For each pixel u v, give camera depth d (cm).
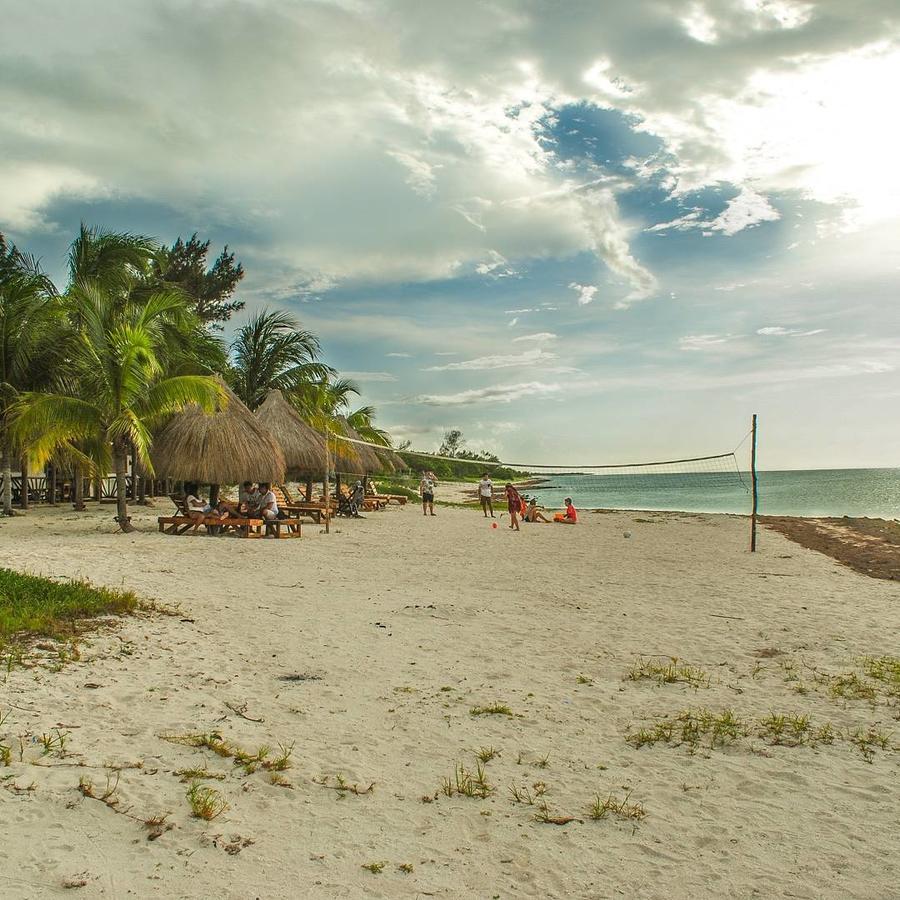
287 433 2189
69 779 420
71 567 1134
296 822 397
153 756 466
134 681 605
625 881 354
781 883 354
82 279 2238
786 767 496
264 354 2806
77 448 2184
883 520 3006
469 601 1045
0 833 356
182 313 2292
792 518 3092
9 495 2033
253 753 484
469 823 407
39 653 645
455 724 561
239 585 1089
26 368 1998
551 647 801
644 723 578
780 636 877
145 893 321
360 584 1157
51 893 314
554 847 384
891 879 359
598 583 1252
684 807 436
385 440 3481
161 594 977
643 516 3228
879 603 1118
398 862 362
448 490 5875
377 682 655
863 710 614
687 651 798
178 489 2956
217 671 655
